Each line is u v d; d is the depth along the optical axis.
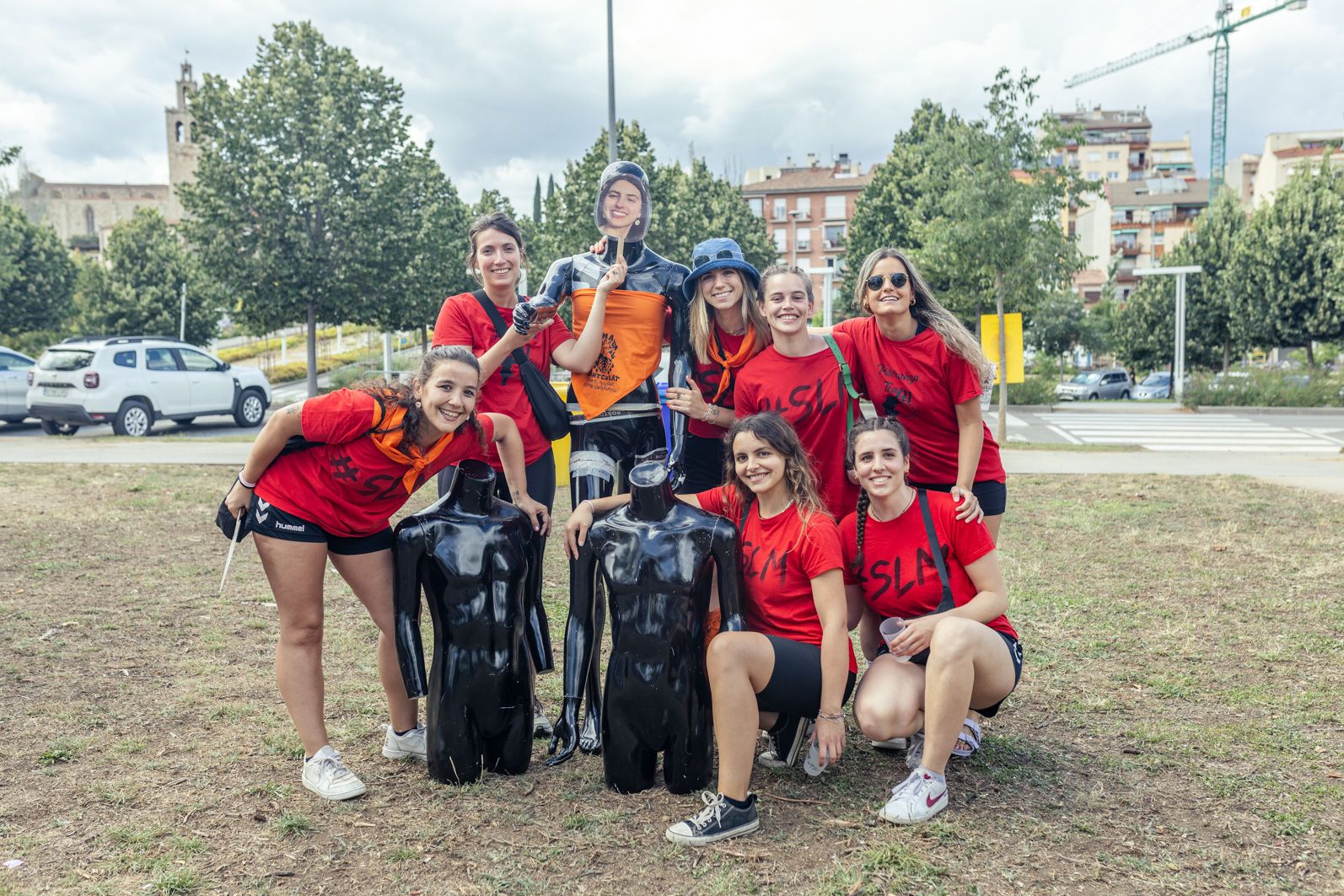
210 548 7.30
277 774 3.46
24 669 4.54
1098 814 3.12
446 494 3.80
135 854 2.88
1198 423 21.03
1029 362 45.84
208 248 24.33
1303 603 5.68
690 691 3.22
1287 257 31.06
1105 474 11.49
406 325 26.92
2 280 29.98
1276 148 85.00
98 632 5.15
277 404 26.38
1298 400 24.89
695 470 4.19
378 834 3.02
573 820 3.09
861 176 81.06
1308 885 2.69
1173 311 38.50
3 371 18.09
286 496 3.23
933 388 3.74
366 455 3.18
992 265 16.91
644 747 3.26
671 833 2.96
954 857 2.84
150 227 38.28
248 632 5.19
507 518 3.40
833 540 3.17
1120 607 5.62
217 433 17.64
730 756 2.98
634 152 27.94
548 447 4.11
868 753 3.71
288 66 24.50
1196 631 5.15
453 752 3.35
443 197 30.98
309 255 24.19
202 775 3.44
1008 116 16.81
